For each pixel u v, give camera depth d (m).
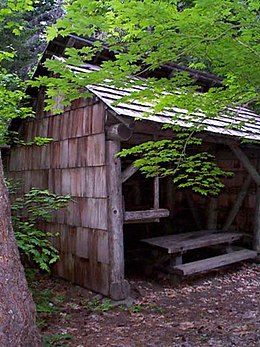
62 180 6.61
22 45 12.11
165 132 5.68
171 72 7.27
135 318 4.91
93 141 5.86
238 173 8.73
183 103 4.02
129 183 9.24
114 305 5.33
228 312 5.18
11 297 2.73
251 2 2.70
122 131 5.43
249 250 7.91
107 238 5.60
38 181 7.29
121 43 3.25
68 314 5.05
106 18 2.81
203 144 8.34
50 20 14.80
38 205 6.74
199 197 9.33
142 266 7.31
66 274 6.49
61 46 6.20
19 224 5.20
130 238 8.89
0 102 5.49
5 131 6.41
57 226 6.73
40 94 7.11
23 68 12.25
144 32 2.88
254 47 3.10
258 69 3.44
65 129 6.53
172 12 2.65
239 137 6.42
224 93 3.95
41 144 6.61
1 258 2.76
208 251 8.20
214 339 4.18
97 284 5.78
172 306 5.44
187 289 6.27
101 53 6.23
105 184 5.63
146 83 3.62
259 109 9.67
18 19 11.27
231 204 8.88
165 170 5.25
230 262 7.11
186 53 3.19
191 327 4.59
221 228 8.98
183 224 9.61
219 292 6.16
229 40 3.01
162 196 9.61
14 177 8.06
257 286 6.52
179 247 6.51
